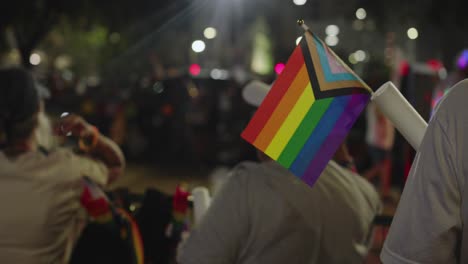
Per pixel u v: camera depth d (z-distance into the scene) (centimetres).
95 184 266
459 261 189
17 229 252
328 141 216
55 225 259
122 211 271
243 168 244
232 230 235
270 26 4056
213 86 1376
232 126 1295
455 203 184
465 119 185
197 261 235
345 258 241
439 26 2347
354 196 248
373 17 2597
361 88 219
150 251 288
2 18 1461
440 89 707
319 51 220
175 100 1322
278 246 235
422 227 184
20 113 258
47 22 1513
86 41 3616
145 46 2469
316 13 3700
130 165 1239
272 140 216
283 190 235
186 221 299
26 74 264
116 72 2530
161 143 1314
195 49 2133
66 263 269
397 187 1000
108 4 1630
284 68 217
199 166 1259
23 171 255
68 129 284
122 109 1284
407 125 202
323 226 238
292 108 216
